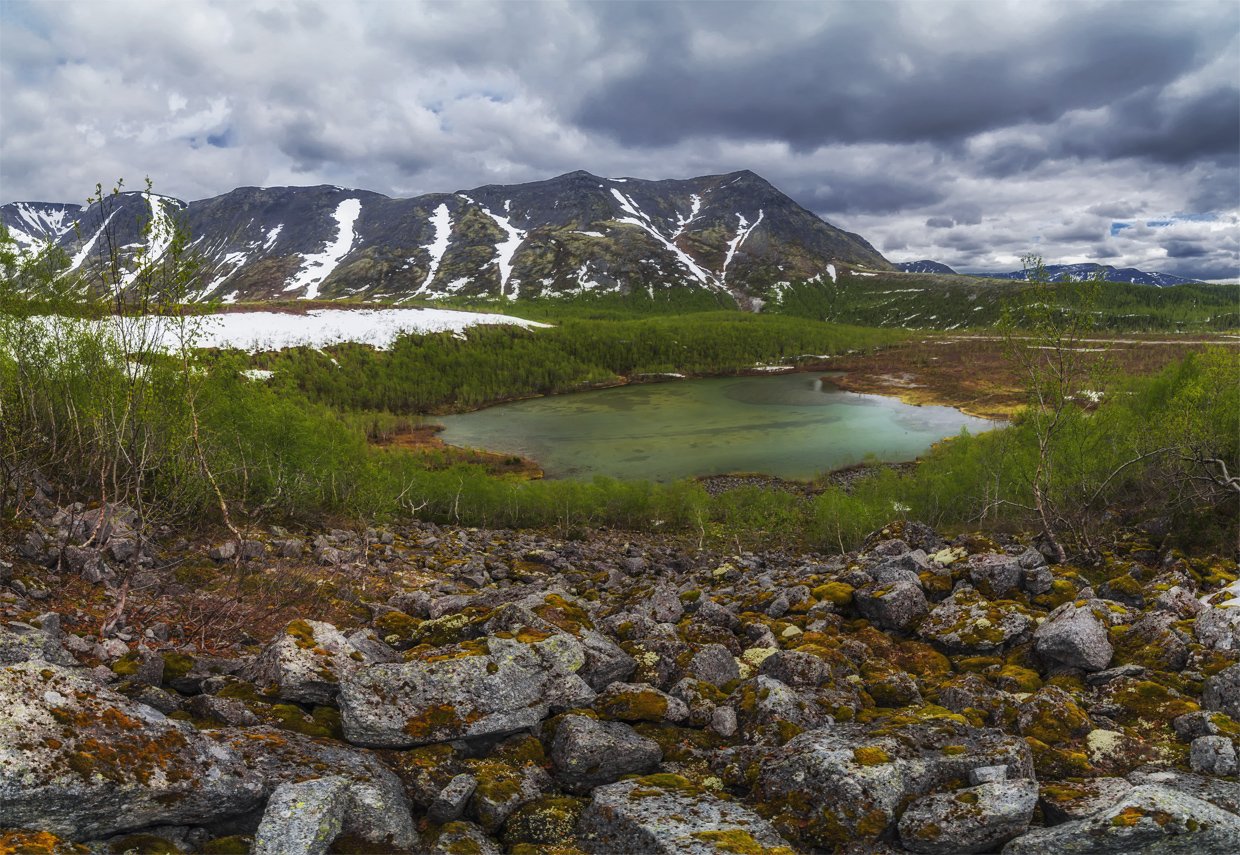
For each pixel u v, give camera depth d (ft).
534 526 176.96
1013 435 157.79
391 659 30.83
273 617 43.04
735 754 24.39
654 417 358.23
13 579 37.14
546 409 403.95
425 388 433.89
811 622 44.75
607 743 22.84
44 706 16.52
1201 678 31.65
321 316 518.78
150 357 44.96
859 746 21.40
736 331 619.67
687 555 121.19
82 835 15.47
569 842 19.17
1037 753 23.98
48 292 59.82
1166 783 21.47
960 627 41.09
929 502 159.02
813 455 259.19
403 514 152.56
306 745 21.11
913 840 18.61
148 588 43.68
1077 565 70.85
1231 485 70.90
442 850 18.08
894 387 416.46
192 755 17.63
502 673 25.39
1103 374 70.23
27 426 58.29
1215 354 131.54
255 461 97.09
